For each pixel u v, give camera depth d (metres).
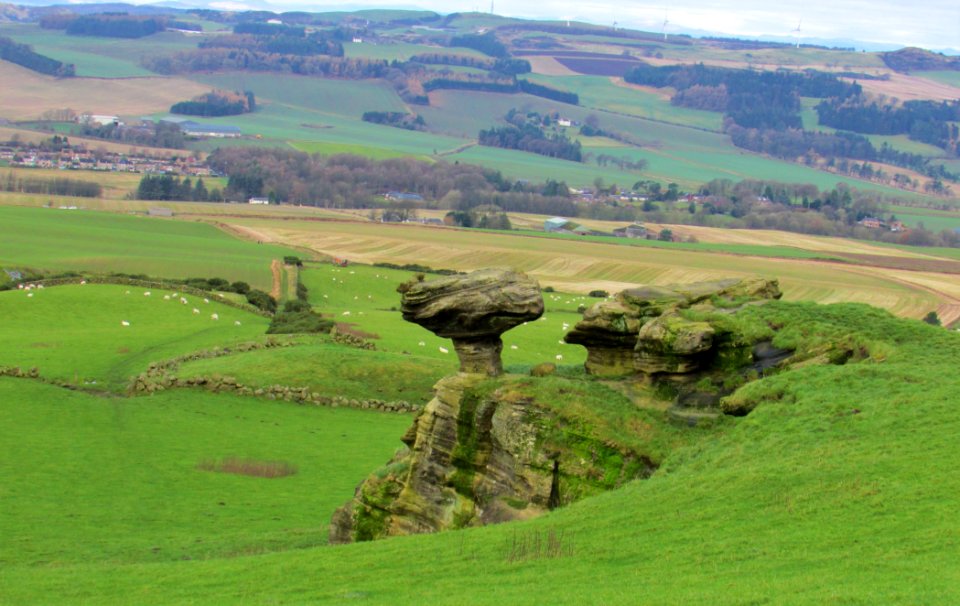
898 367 40.16
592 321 45.66
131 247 174.88
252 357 85.38
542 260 184.50
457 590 28.34
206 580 33.66
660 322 43.53
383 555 33.66
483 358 43.84
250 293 129.12
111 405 73.19
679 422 40.75
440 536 35.34
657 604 24.19
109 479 57.28
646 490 34.94
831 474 31.61
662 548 29.17
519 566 29.84
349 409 77.19
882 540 26.69
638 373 44.47
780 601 23.23
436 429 43.03
